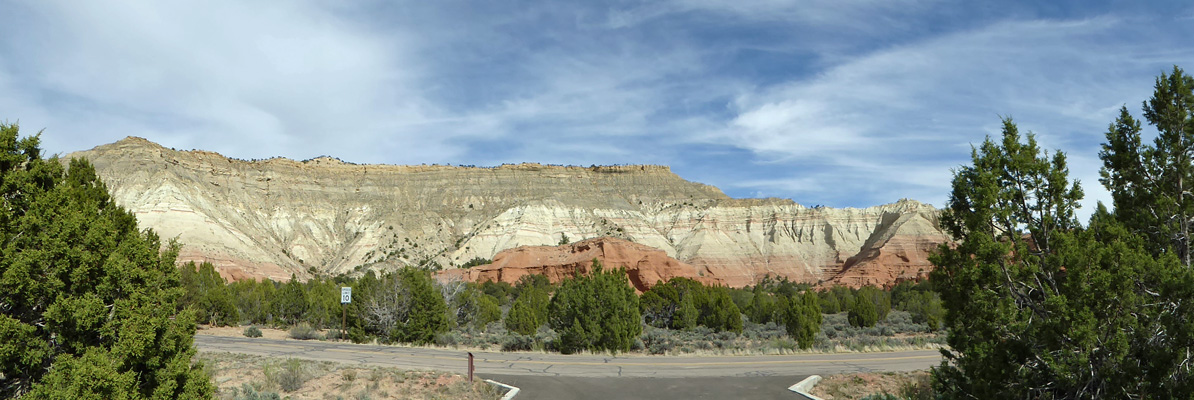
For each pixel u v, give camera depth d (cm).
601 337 3062
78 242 1095
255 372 2120
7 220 1040
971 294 1216
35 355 1033
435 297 3631
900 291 9650
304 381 1984
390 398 1809
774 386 2028
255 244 13888
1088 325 1020
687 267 13488
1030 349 1133
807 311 4478
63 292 1058
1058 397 1136
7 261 1014
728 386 2031
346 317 4084
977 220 1220
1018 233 1230
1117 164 1430
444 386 1950
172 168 15475
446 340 3497
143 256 1148
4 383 1080
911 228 14575
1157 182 1381
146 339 1088
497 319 6134
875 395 1870
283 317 5144
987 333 1189
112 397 1030
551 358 2752
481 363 2522
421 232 17375
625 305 3181
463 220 18450
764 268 16088
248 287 6494
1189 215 1327
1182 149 1363
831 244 16575
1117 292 1022
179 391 1176
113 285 1092
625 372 2312
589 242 13300
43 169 1131
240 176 18025
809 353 3112
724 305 4903
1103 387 1052
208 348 2902
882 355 2989
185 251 11475
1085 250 1096
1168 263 1077
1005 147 1282
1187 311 992
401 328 3525
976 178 1268
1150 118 1418
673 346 3434
